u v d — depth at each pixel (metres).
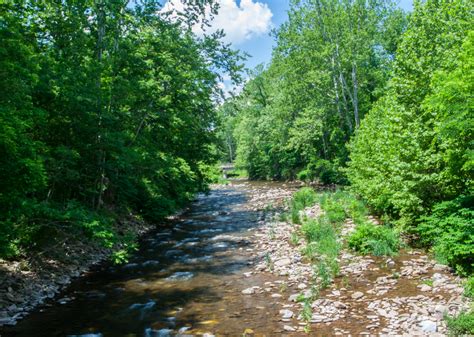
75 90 12.47
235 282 10.33
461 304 7.24
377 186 14.09
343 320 7.23
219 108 24.97
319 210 19.73
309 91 34.47
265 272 11.04
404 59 12.62
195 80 19.58
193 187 25.41
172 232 18.39
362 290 8.78
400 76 12.67
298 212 19.62
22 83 8.84
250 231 17.42
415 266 10.06
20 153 8.12
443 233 9.28
